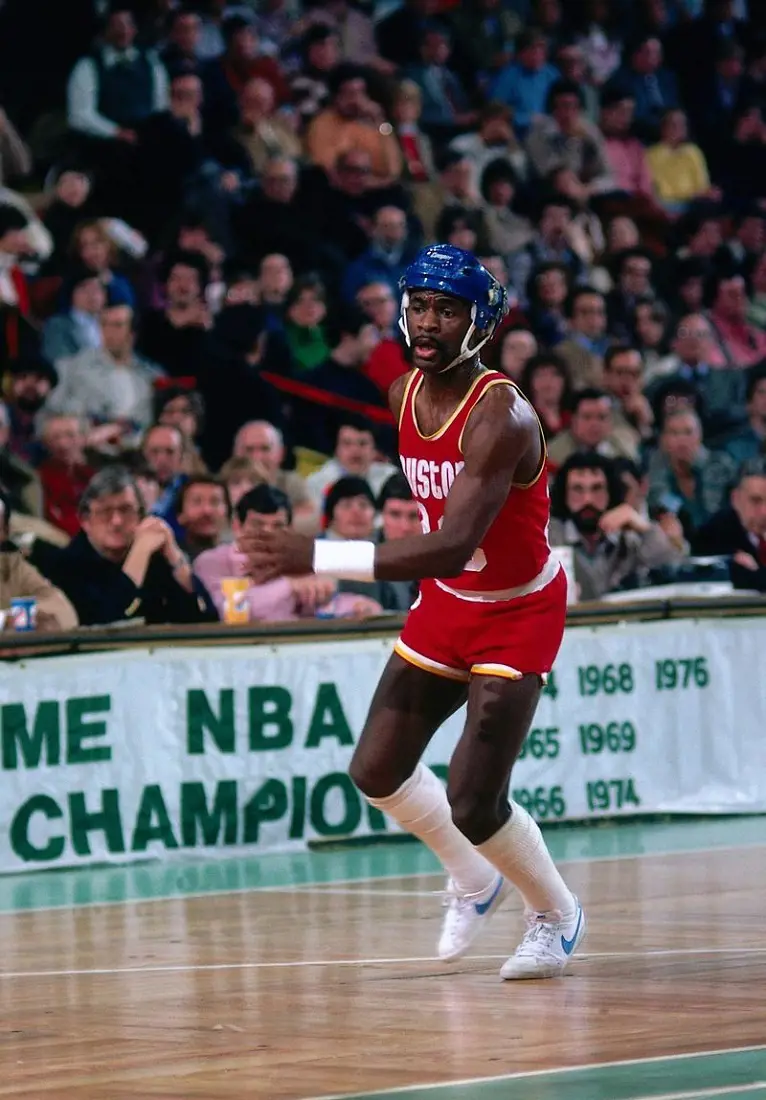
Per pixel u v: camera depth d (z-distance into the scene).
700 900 13.62
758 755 20.64
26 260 25.78
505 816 10.38
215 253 26.53
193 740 17.72
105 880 16.38
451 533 9.76
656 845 17.83
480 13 34.03
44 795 17.00
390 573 9.73
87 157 27.91
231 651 17.92
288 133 29.70
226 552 19.36
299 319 26.09
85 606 18.41
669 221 32.88
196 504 19.95
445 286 9.89
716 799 20.31
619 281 30.09
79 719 17.17
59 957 11.88
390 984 10.31
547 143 32.28
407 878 15.95
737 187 35.94
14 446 23.55
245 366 24.14
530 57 32.97
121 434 23.36
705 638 20.34
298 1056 8.16
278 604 19.34
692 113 35.72
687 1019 8.77
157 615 18.67
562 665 19.39
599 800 19.58
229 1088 7.45
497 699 10.38
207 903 14.59
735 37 36.81
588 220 31.42
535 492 10.42
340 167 29.17
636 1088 7.12
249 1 31.41
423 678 10.80
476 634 10.54
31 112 29.53
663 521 23.78
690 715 20.20
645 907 13.33
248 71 29.84
